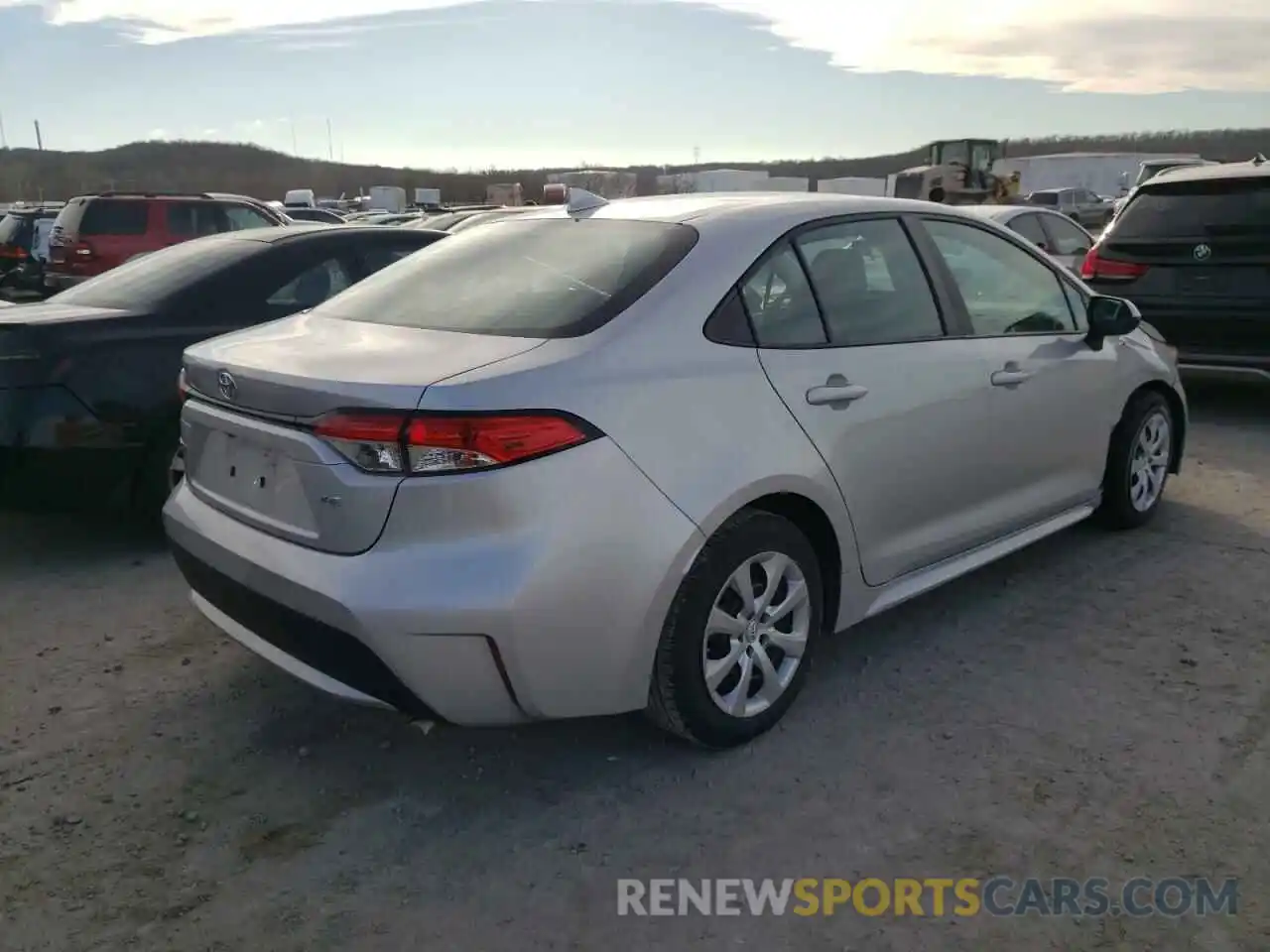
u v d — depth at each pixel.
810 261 3.60
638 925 2.63
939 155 36.31
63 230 13.98
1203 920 2.61
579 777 3.26
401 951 2.55
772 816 3.05
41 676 3.92
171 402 5.04
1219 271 7.42
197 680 3.90
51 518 5.77
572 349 2.98
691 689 3.17
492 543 2.75
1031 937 2.57
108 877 2.81
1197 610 4.40
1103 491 5.14
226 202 14.48
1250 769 3.24
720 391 3.17
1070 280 4.81
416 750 3.43
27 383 4.69
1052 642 4.13
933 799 3.11
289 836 2.99
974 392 4.02
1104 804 3.07
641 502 2.94
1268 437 7.27
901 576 3.88
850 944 2.56
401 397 2.73
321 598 2.80
